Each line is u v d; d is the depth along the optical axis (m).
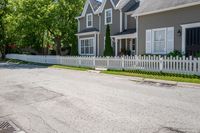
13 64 26.33
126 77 12.65
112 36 22.67
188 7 15.10
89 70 16.55
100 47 25.64
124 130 4.72
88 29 27.52
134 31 20.97
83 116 5.71
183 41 15.45
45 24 28.39
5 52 41.41
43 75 14.21
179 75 11.91
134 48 22.31
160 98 7.36
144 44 18.38
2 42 39.41
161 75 12.56
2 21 37.94
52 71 16.83
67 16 31.61
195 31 14.80
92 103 6.91
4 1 37.47
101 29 25.56
